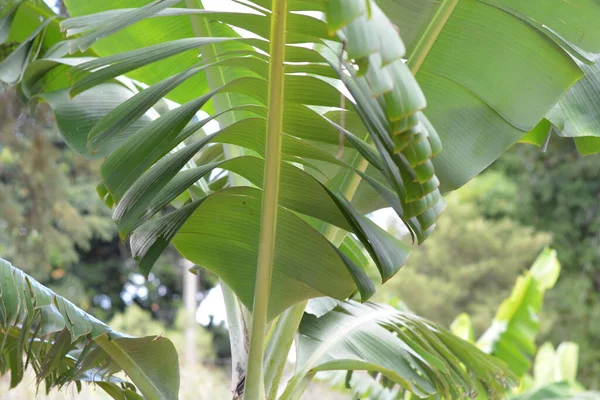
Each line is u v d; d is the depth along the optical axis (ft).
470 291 51.57
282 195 6.37
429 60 7.28
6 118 26.32
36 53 9.05
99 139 5.93
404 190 5.41
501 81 7.20
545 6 6.97
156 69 9.02
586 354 50.88
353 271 6.20
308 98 5.93
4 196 31.53
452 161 7.26
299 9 5.54
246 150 7.82
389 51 4.45
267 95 6.08
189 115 5.87
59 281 58.65
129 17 5.51
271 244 6.44
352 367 7.81
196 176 6.17
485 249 50.83
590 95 7.82
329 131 6.06
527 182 56.29
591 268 53.42
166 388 7.06
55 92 8.54
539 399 13.84
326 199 6.30
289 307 6.93
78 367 7.06
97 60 5.87
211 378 19.66
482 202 55.11
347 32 4.48
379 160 5.85
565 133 7.75
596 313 51.52
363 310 8.54
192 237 6.72
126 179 5.83
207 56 7.63
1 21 9.09
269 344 7.45
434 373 8.09
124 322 46.65
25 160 29.07
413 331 8.45
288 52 5.74
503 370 8.68
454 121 7.29
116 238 66.85
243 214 6.52
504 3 7.05
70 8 9.11
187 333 44.16
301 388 7.70
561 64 7.08
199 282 70.18
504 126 7.25
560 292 52.80
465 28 7.16
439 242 51.72
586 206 54.80
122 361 7.00
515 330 14.19
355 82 5.41
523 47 7.11
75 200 44.21
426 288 48.93
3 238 32.30
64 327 6.66
